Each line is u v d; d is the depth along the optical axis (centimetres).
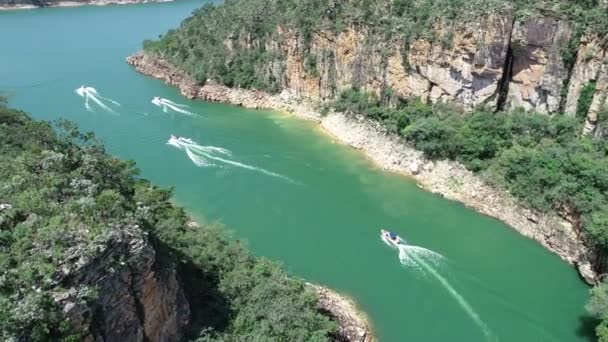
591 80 5816
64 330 2377
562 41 6009
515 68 6519
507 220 5712
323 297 4572
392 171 6812
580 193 5131
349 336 4184
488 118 6512
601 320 4128
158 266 3091
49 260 2519
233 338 3388
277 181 6612
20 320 2270
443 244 5394
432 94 7194
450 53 6756
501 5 6344
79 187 3120
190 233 4347
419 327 4359
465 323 4400
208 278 3862
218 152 7419
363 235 5512
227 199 6209
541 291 4772
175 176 6750
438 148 6569
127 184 4066
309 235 5516
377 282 4841
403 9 7675
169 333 3148
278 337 3497
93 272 2575
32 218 2750
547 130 6088
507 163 5959
